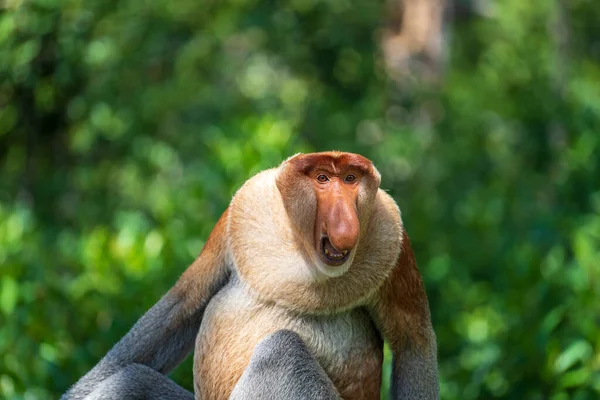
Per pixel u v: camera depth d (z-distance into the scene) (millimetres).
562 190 19469
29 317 12195
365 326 8023
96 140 20859
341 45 26016
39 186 19547
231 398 7539
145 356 8273
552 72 34156
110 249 13828
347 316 7895
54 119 18594
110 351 8352
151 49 22188
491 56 35562
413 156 28047
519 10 38594
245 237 7668
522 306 13984
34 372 11828
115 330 12383
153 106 22250
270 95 26906
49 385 11789
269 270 7566
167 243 14000
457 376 13562
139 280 13094
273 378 7387
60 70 17172
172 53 24484
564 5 37031
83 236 15844
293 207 7387
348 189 7332
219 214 15258
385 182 26203
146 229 15773
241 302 7734
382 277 7598
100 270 13430
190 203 15727
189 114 24547
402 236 7898
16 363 11828
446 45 36156
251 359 7484
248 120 16047
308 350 7539
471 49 40031
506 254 18844
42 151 19469
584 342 11648
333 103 26344
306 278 7500
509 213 25203
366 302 7832
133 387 8070
